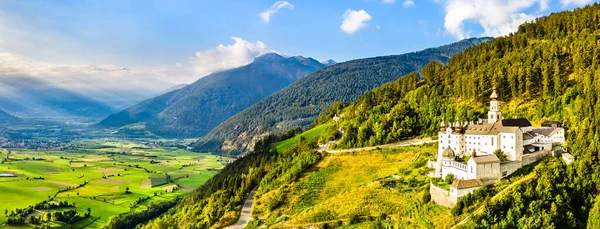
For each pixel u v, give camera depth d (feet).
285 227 565.12
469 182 485.97
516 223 435.12
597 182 467.11
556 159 524.93
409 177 630.33
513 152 558.97
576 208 456.45
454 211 465.88
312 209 604.49
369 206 565.12
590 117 592.60
